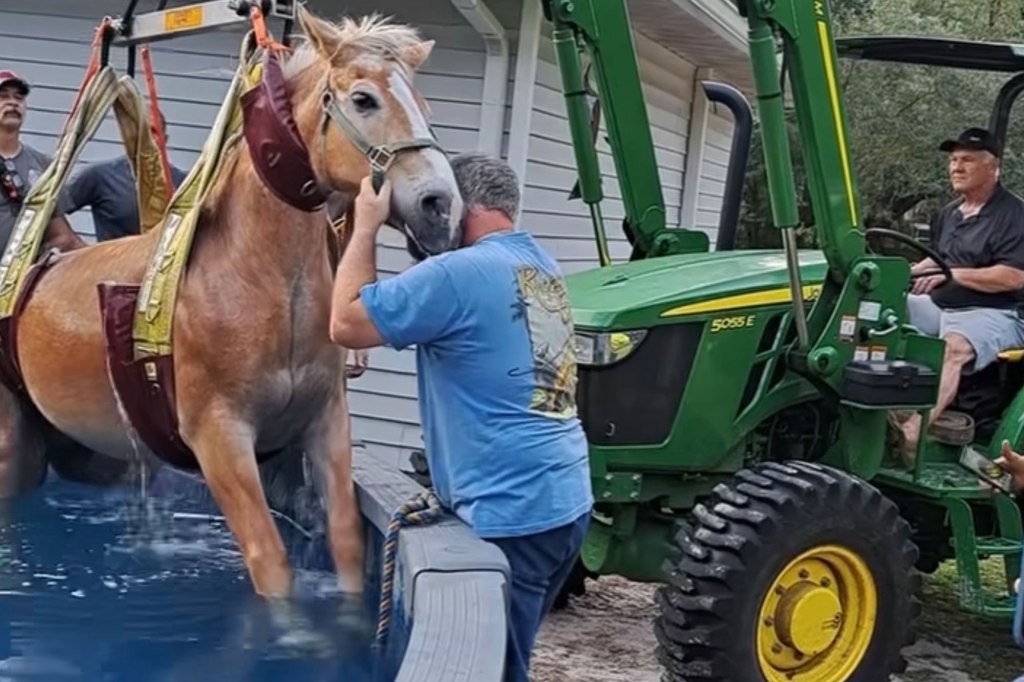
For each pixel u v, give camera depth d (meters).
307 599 3.10
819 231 4.12
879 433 4.39
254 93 2.94
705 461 4.21
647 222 4.96
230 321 2.93
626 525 4.35
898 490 4.75
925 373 4.12
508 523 2.71
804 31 3.99
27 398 3.85
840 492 3.94
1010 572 4.59
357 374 3.93
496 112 6.51
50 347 3.43
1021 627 2.46
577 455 2.81
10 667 2.70
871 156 12.30
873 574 3.99
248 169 2.96
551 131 7.50
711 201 12.91
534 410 2.73
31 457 3.96
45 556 3.45
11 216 4.88
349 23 3.05
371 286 2.62
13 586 3.20
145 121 3.92
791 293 4.13
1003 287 4.88
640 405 4.14
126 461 3.80
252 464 3.01
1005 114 5.19
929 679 4.88
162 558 3.46
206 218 3.04
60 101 7.13
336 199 3.16
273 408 3.04
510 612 2.74
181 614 3.04
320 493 3.28
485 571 2.52
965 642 5.41
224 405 2.98
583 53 5.39
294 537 3.53
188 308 2.97
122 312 3.06
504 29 6.50
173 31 3.57
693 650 3.82
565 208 8.01
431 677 2.01
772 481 3.94
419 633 2.19
